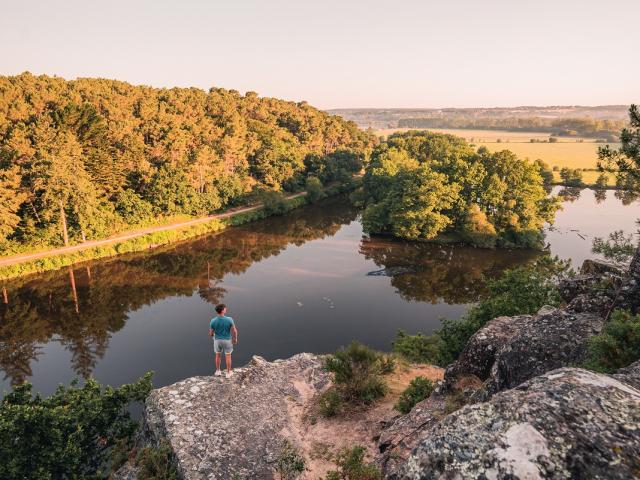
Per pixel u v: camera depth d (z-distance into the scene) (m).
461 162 69.19
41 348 35.31
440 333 22.12
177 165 78.06
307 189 99.06
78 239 59.06
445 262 56.59
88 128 67.56
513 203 63.41
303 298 44.56
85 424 12.52
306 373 14.11
